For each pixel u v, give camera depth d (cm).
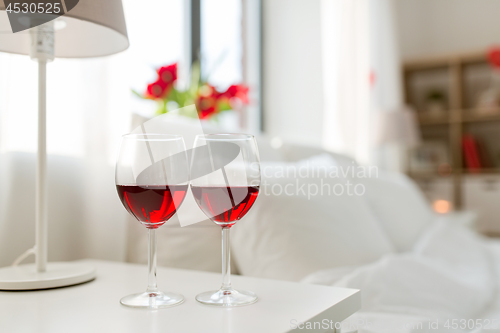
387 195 175
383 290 91
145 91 171
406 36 439
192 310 55
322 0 306
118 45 85
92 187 108
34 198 100
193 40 244
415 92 434
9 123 95
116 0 76
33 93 100
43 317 53
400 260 106
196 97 185
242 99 195
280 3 329
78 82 106
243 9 316
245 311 55
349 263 106
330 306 57
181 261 105
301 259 98
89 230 108
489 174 389
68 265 81
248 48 321
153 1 199
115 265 89
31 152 99
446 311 92
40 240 75
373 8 354
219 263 105
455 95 397
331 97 298
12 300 61
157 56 203
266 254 100
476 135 409
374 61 352
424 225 180
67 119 105
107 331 47
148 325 49
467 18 421
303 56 324
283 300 60
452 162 402
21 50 84
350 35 304
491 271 141
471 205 380
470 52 385
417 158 420
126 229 112
